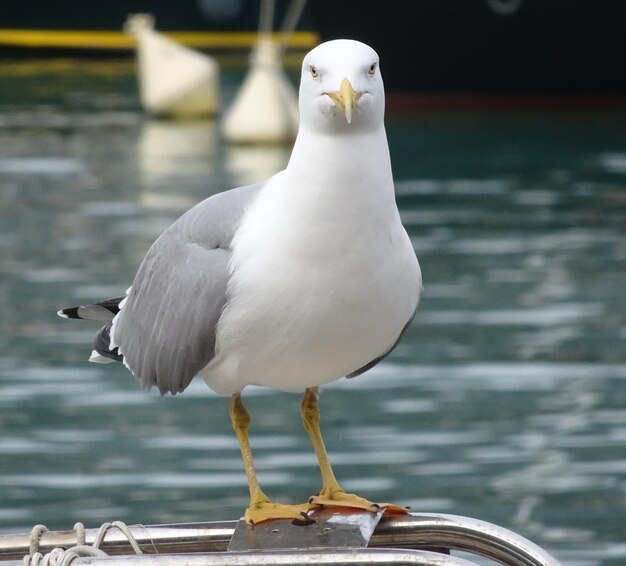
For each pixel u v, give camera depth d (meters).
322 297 5.62
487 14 39.69
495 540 5.12
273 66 36.22
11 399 14.73
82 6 58.31
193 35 59.84
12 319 17.75
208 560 4.53
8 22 58.34
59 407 14.48
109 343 6.72
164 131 37.91
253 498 5.77
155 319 6.31
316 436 6.25
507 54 40.19
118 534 5.11
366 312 5.69
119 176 29.95
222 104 43.72
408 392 14.91
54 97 45.22
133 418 14.14
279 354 5.81
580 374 15.40
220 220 6.08
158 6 59.19
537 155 32.91
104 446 13.27
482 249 22.09
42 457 12.95
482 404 14.40
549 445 13.21
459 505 11.70
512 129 37.38
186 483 12.20
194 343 6.07
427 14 39.72
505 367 15.70
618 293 18.98
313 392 6.36
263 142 35.25
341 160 5.56
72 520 11.33
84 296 18.86
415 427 13.73
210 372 6.18
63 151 33.84
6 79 50.50
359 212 5.57
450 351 16.36
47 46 58.06
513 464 12.71
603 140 35.16
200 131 38.09
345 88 5.48
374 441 13.34
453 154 33.22
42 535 5.08
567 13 39.59
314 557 4.52
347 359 5.87
